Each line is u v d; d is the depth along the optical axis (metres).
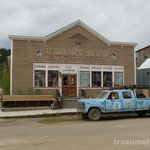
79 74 18.50
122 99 12.06
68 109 15.34
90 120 11.54
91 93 18.62
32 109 15.28
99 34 18.97
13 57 16.98
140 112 13.32
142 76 23.05
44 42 17.75
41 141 6.72
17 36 17.02
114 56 19.56
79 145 6.14
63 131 8.41
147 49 29.11
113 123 10.40
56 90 17.59
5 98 15.48
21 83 17.00
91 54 18.86
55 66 17.95
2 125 10.22
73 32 18.48
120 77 19.61
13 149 5.83
